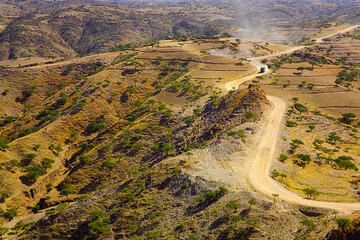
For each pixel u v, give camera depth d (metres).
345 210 79.62
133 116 193.38
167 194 98.62
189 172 102.44
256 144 121.69
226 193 89.00
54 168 166.12
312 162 112.12
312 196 88.31
